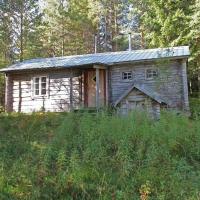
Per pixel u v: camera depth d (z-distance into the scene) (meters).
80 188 4.52
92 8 25.31
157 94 11.41
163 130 5.68
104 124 6.16
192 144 5.40
